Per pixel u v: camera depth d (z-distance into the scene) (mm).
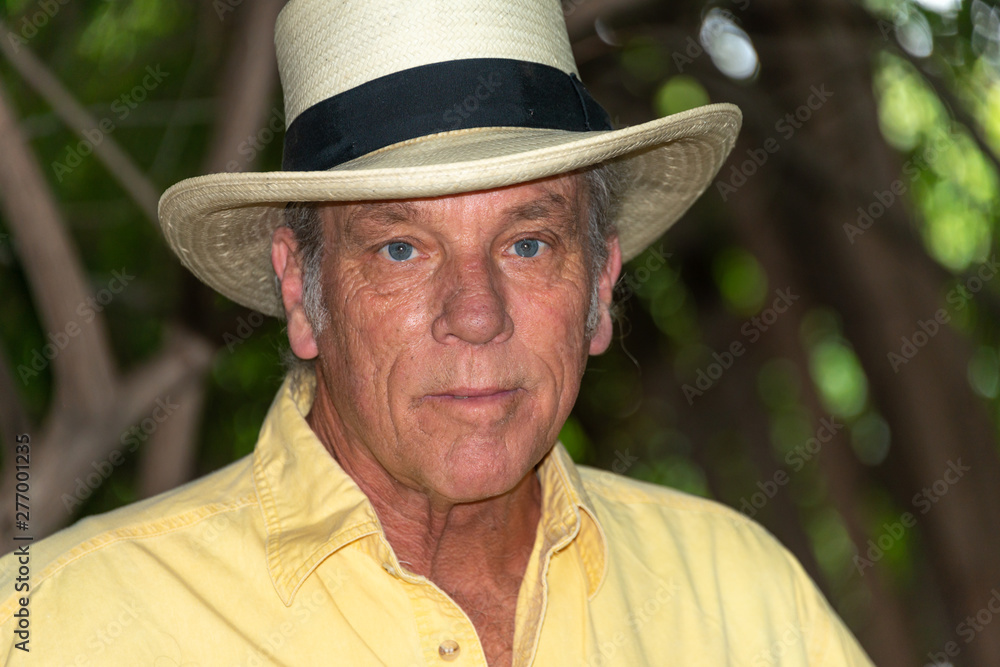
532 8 2461
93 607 2227
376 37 2338
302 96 2451
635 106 7543
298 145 2447
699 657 2666
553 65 2467
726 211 8141
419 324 2279
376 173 2092
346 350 2377
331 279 2412
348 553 2367
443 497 2365
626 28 6484
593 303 2570
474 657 2312
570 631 2516
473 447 2268
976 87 6109
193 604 2275
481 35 2355
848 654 2947
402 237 2275
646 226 3078
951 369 7000
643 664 2559
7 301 6688
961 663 6855
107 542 2326
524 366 2299
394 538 2537
